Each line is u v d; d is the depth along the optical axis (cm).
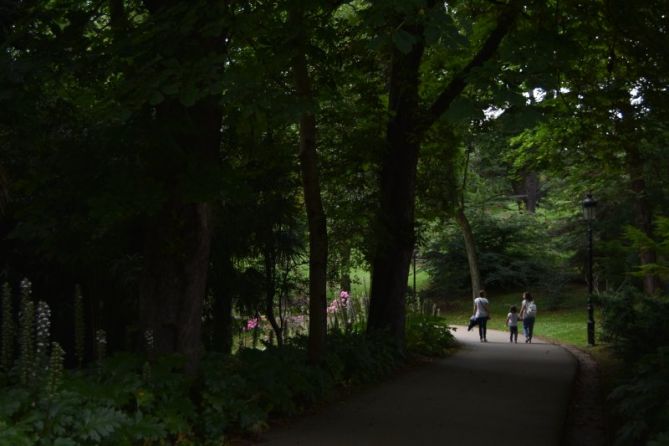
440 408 992
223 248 1242
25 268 1206
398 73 1455
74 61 753
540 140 1834
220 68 725
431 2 801
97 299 1233
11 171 1028
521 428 856
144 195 734
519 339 2659
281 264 1447
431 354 1750
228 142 1254
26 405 554
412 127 1541
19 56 768
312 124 1139
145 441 656
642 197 2441
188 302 838
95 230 914
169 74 701
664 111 1386
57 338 1262
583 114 1474
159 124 745
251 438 785
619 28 1218
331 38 895
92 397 618
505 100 704
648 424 691
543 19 1034
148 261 846
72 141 848
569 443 845
